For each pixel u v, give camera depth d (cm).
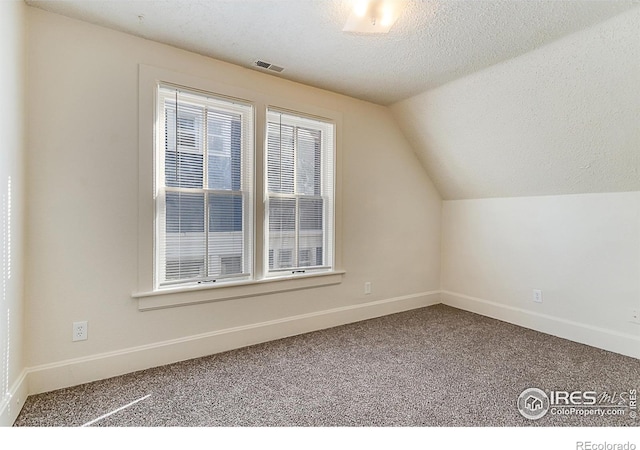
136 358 217
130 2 180
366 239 334
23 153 178
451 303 388
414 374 216
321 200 308
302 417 168
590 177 262
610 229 259
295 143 290
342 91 303
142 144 217
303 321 292
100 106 204
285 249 287
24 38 179
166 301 226
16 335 170
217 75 244
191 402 182
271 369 222
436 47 222
